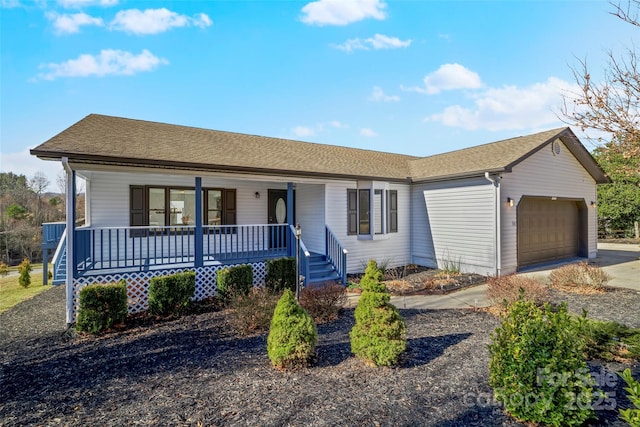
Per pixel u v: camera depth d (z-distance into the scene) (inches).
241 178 344.8
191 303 290.7
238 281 305.7
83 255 297.3
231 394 143.3
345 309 283.6
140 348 205.5
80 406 137.1
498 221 388.5
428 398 135.6
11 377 167.5
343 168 429.7
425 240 476.1
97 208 345.7
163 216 380.2
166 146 337.7
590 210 532.1
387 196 457.7
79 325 232.1
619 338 181.6
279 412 127.5
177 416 127.1
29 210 1261.1
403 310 276.5
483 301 301.6
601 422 117.2
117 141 314.0
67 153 246.8
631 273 413.4
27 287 450.3
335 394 140.4
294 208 472.4
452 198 439.5
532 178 435.8
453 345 194.2
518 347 118.0
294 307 174.1
